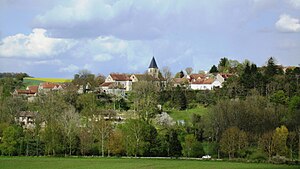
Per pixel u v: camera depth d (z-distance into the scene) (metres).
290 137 176.88
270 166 142.38
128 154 183.62
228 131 180.38
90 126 199.25
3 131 189.25
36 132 199.75
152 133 185.00
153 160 163.00
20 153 187.75
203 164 147.25
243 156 173.62
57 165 145.50
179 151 185.00
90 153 188.25
